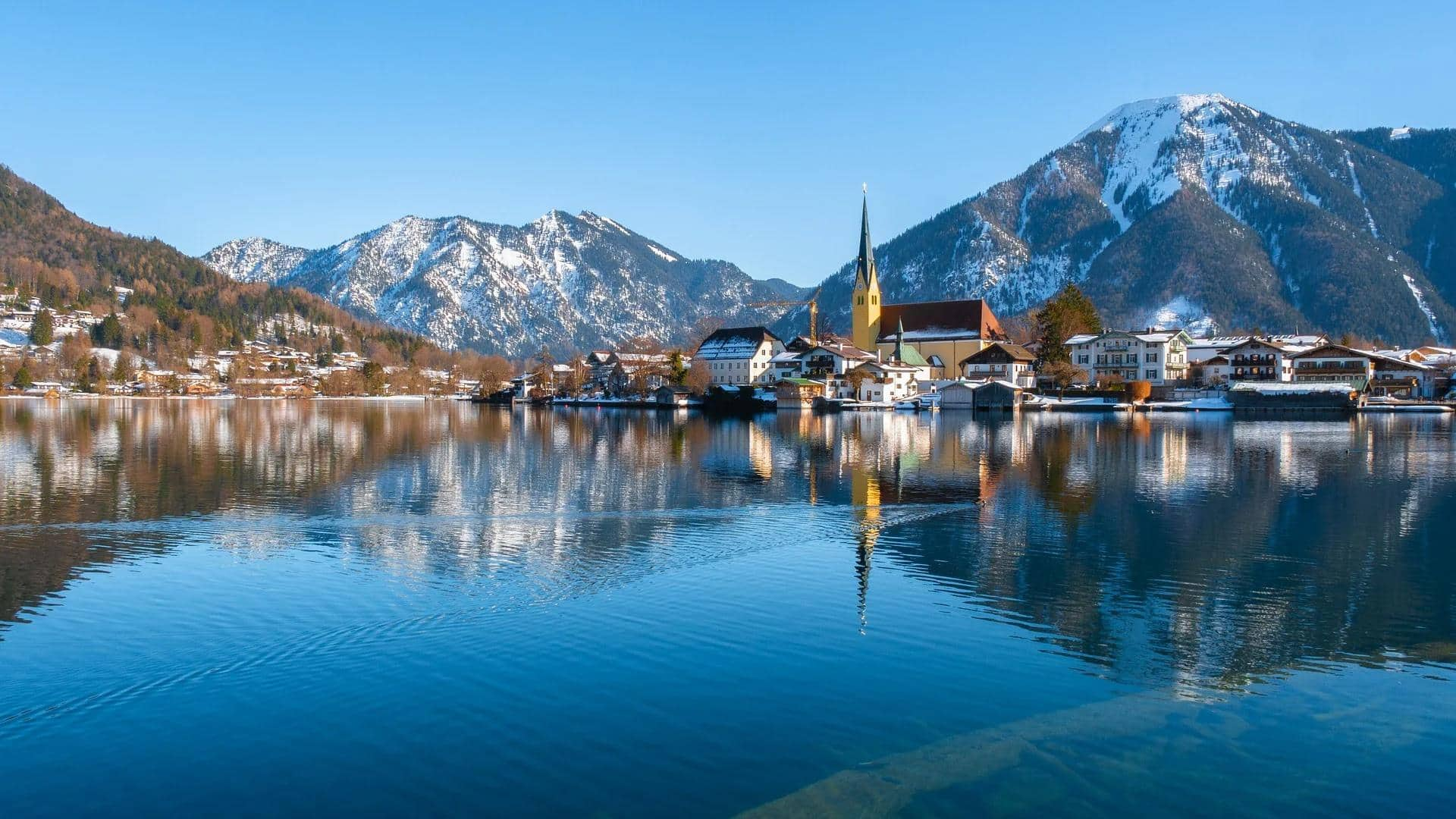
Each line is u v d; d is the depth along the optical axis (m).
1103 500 48.84
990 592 29.97
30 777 17.41
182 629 25.80
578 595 29.41
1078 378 190.75
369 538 38.78
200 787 17.03
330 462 69.56
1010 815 16.12
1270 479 57.47
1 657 23.56
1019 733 19.30
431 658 23.42
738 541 38.19
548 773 17.53
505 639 24.92
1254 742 18.95
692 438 97.25
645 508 46.62
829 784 17.14
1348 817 16.19
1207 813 16.28
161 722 19.69
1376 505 46.97
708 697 21.03
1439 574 32.28
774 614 27.33
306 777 17.39
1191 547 36.84
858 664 23.12
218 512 45.12
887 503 48.38
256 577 31.64
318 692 21.20
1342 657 23.88
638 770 17.62
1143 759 18.19
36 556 35.03
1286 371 179.50
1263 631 25.98
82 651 24.05
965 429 112.12
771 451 79.50
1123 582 31.09
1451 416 139.38
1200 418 139.38
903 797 16.70
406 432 108.31
